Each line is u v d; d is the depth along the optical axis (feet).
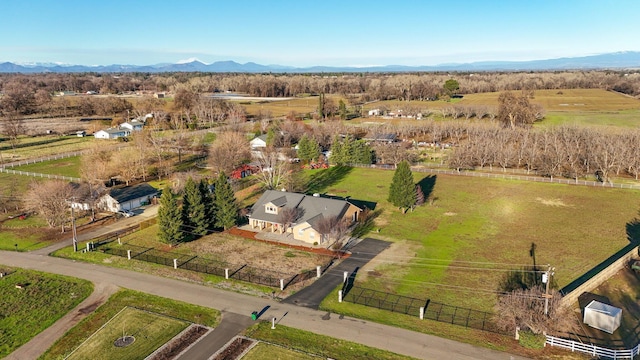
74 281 151.02
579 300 136.46
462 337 116.37
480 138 344.90
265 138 384.47
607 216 212.84
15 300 140.26
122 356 110.52
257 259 167.94
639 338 116.88
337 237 185.26
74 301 138.82
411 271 157.79
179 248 178.50
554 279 150.82
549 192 253.44
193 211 188.34
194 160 338.75
